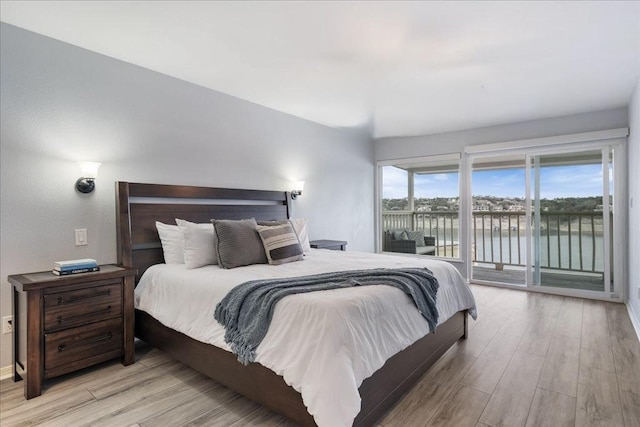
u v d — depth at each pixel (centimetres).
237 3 200
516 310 374
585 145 422
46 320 209
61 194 250
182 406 194
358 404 147
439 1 197
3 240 226
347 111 420
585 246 429
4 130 226
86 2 200
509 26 224
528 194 464
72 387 215
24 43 233
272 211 401
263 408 192
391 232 601
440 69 294
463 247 517
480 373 230
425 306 216
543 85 331
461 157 516
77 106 257
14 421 180
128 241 273
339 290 186
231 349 183
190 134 328
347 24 223
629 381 218
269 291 187
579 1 197
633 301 346
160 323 246
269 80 321
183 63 285
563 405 192
